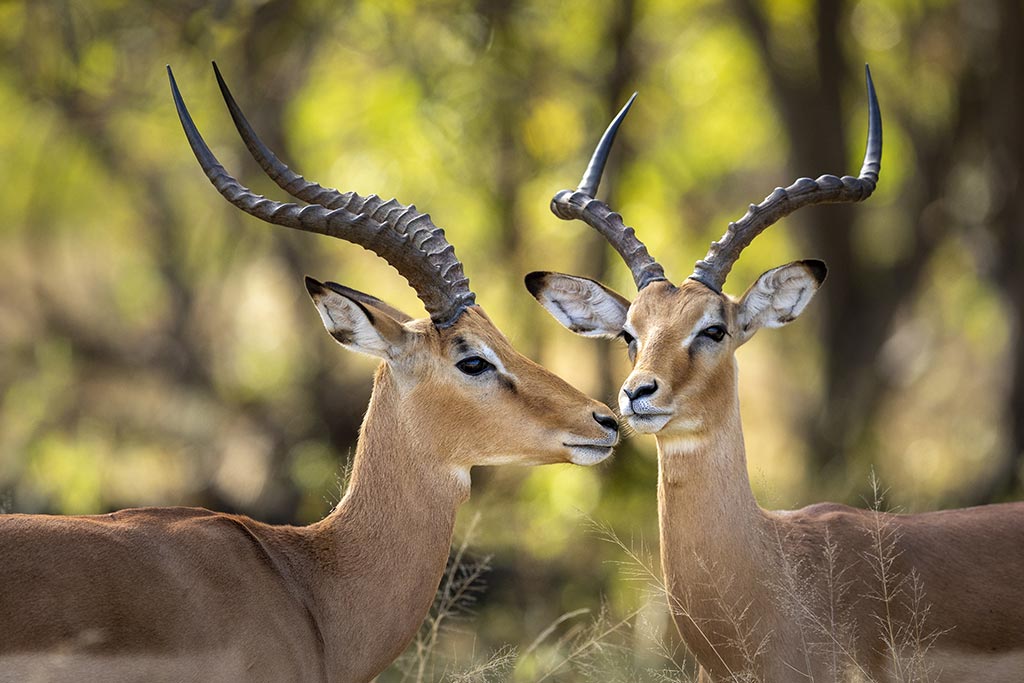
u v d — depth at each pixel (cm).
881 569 732
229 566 630
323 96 1977
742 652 725
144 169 1906
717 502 736
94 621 585
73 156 1903
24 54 1548
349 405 1662
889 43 2239
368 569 678
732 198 2569
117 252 2106
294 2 1522
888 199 2395
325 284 677
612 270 1762
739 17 2062
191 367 1852
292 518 1552
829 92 2008
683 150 2456
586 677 936
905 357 2359
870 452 1841
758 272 2555
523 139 1684
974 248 2028
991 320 2255
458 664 965
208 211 1892
